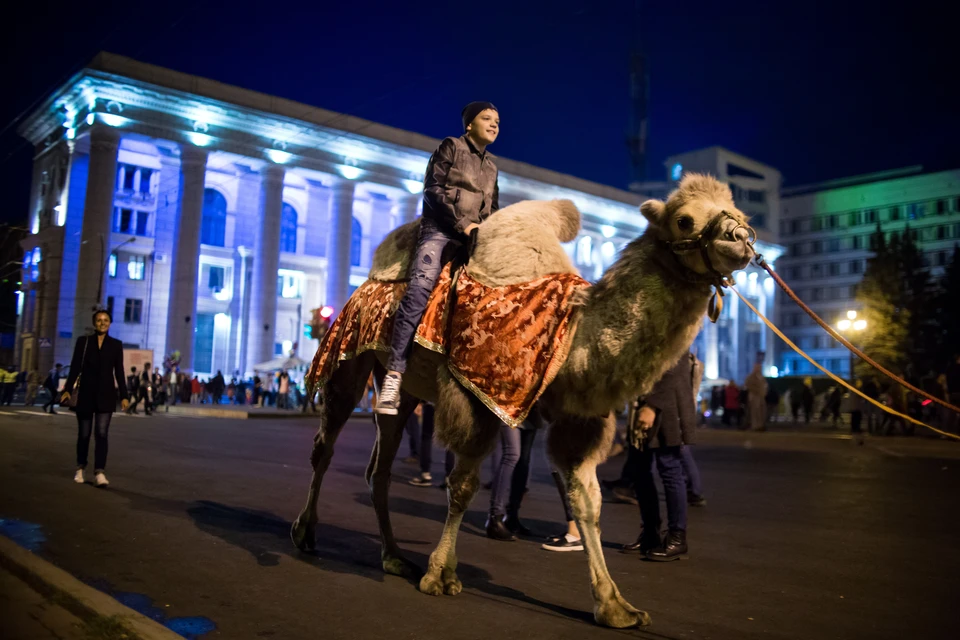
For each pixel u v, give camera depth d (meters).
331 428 4.93
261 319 42.53
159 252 44.00
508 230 4.11
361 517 6.37
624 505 7.94
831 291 73.81
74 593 3.62
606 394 3.60
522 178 53.88
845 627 3.66
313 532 4.91
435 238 4.31
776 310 76.06
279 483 8.18
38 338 40.09
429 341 4.04
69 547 4.76
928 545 5.73
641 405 5.07
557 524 6.64
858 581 4.58
